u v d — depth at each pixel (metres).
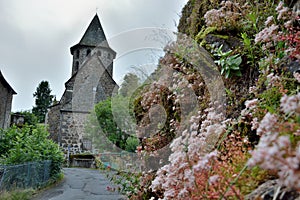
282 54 1.93
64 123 14.23
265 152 0.73
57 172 7.05
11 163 5.79
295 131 0.96
